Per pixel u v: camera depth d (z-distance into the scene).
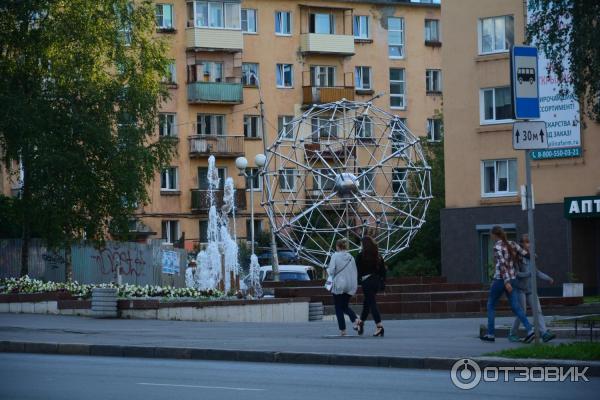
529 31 33.62
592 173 48.72
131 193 47.19
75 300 32.72
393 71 79.88
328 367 18.83
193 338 23.67
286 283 43.97
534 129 19.28
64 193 45.28
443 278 47.88
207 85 72.62
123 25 50.00
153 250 56.12
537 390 15.12
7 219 50.56
